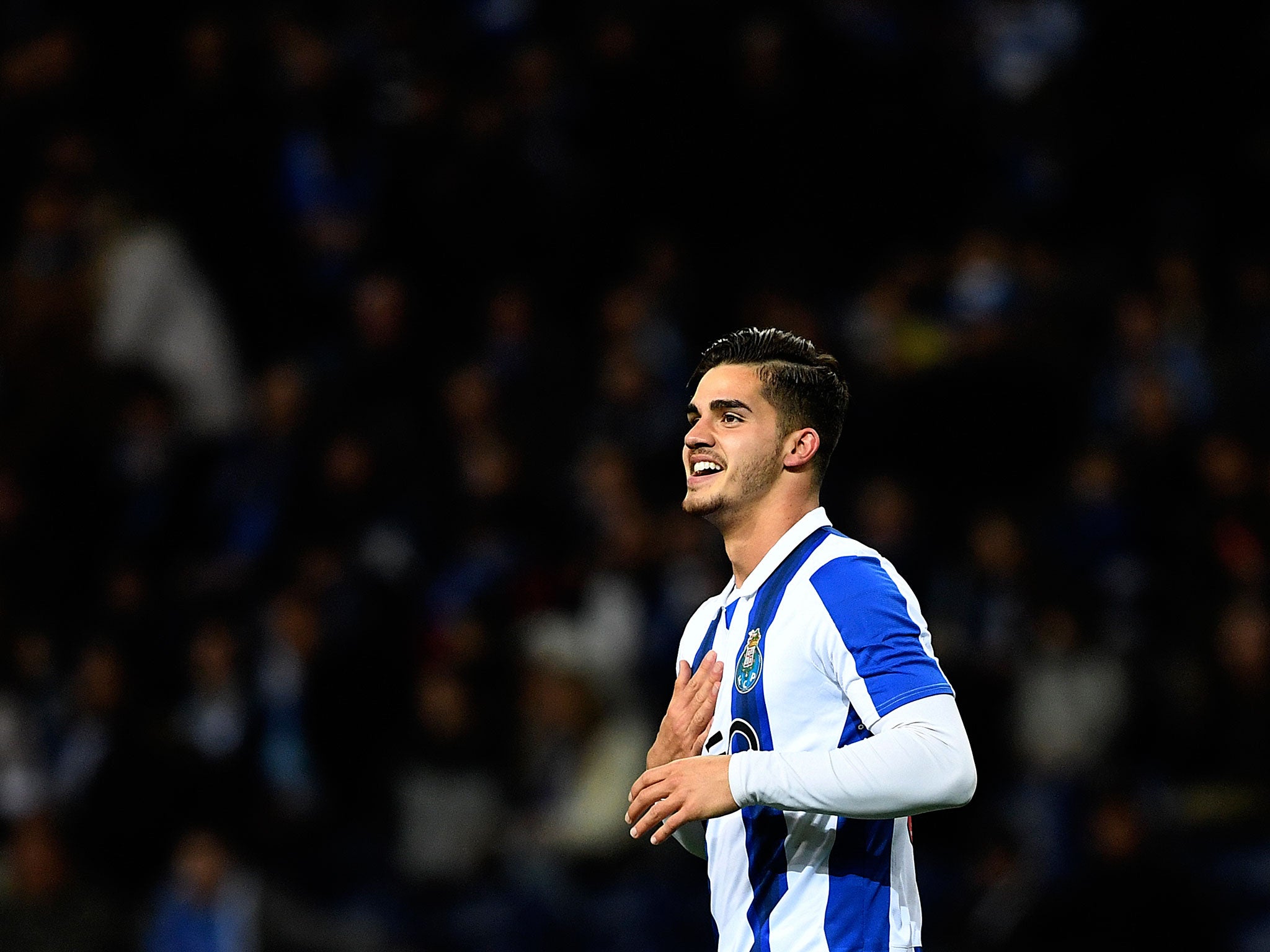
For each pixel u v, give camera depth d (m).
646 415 35.28
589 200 39.53
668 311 37.81
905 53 41.06
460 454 34.50
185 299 36.84
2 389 36.03
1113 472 32.59
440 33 41.97
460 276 38.72
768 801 11.40
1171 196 43.12
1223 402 35.94
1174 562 31.94
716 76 39.62
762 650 12.33
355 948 27.47
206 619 31.53
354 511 33.25
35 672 31.41
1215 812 29.83
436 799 29.61
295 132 38.72
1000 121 43.62
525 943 28.19
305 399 34.41
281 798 29.30
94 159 37.50
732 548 12.91
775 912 12.14
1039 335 36.31
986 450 35.00
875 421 35.22
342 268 38.19
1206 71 43.84
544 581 31.80
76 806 28.94
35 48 39.34
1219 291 41.03
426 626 31.86
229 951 26.81
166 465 35.06
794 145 39.66
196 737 29.97
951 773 11.13
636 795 11.77
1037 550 32.22
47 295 36.44
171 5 41.09
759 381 12.77
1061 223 42.81
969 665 29.66
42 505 35.09
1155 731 30.38
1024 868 27.88
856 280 40.50
